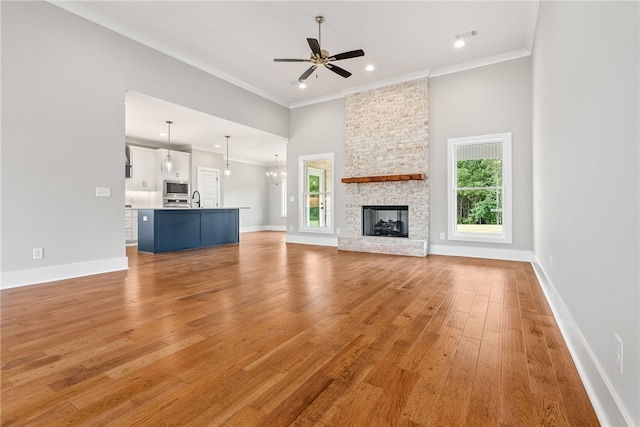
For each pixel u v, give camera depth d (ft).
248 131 22.62
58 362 5.79
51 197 11.93
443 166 18.37
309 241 24.16
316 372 5.48
